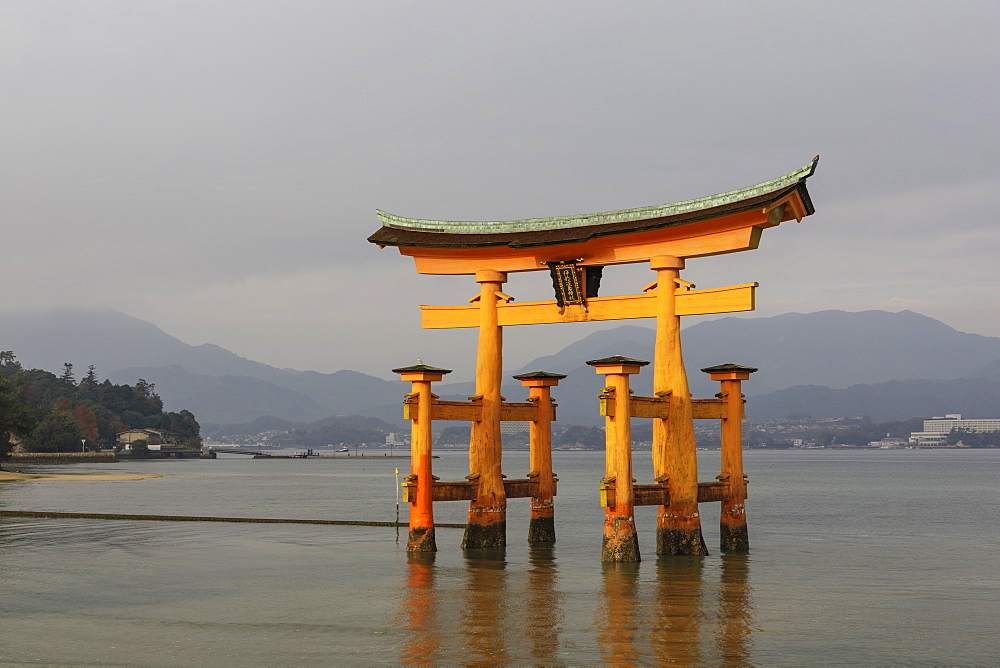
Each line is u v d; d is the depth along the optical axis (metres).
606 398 36.44
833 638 25.88
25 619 28.17
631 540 37.41
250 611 29.28
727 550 42.41
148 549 46.03
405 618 28.06
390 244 42.19
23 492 108.62
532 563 38.91
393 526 59.59
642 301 38.22
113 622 27.67
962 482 154.50
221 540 50.41
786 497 108.50
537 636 25.70
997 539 55.94
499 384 42.19
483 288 41.41
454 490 41.41
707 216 35.53
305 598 31.52
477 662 23.02
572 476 175.75
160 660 23.23
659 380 38.56
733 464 42.25
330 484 146.38
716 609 29.58
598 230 38.16
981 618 28.89
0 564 40.41
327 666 22.67
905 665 23.20
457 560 39.81
